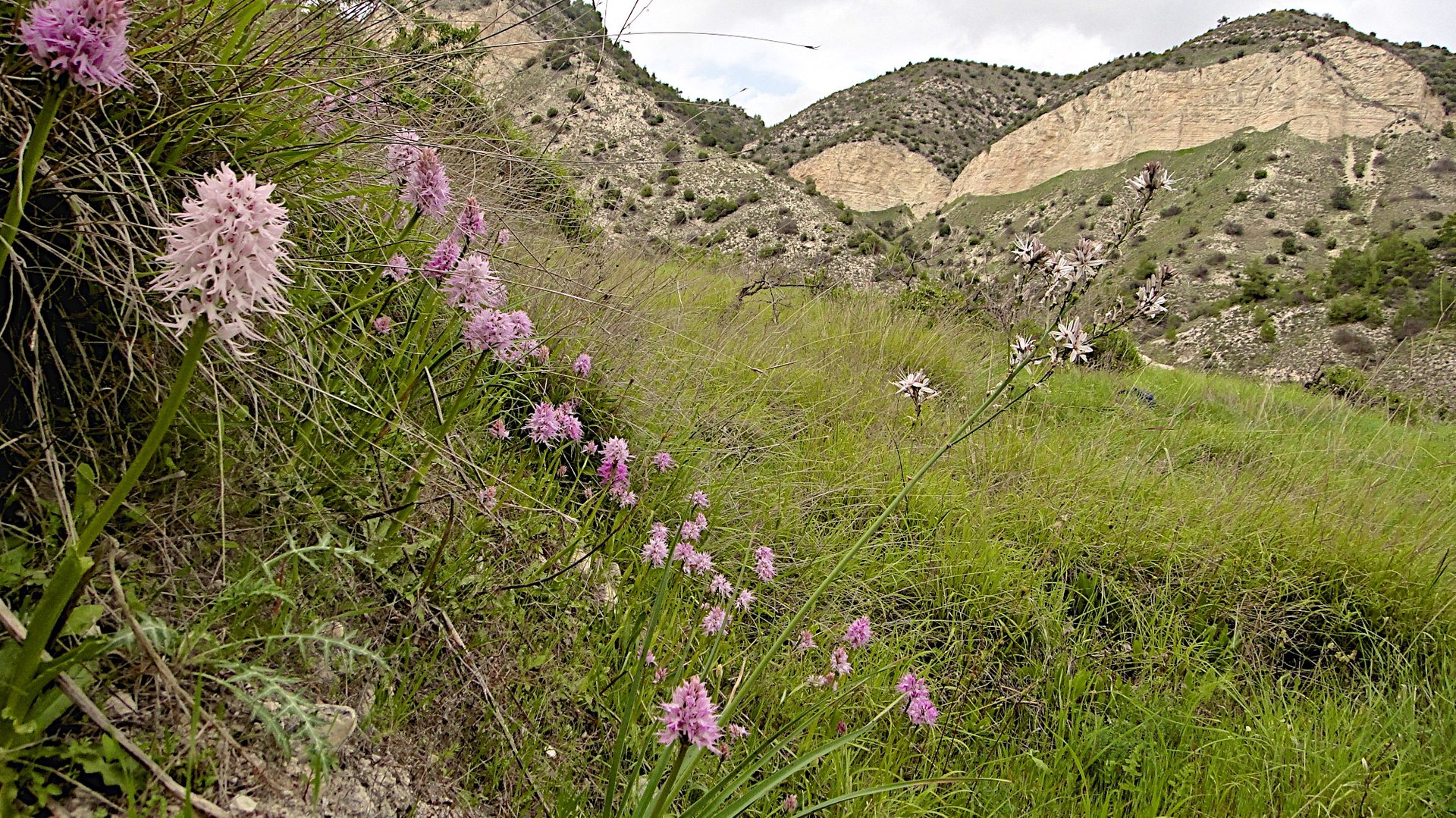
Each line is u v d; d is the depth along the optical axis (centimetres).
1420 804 284
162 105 162
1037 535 413
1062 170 6912
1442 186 5203
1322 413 715
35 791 117
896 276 956
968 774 273
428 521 221
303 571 179
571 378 315
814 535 370
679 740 153
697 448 372
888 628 331
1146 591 387
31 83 138
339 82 196
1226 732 300
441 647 196
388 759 169
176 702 136
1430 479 573
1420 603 390
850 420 495
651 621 183
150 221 153
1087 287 244
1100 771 289
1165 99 6819
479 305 194
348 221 217
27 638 108
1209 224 5616
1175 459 554
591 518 257
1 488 140
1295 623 382
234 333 107
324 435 191
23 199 108
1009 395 497
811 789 240
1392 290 3406
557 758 208
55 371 152
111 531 150
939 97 8475
